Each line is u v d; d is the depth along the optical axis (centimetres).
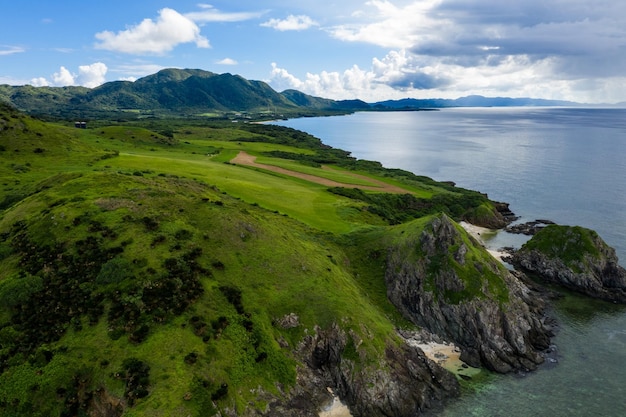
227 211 7606
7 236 6781
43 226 6688
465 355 6600
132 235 6494
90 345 4956
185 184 9219
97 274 5822
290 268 6838
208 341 5197
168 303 5494
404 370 5909
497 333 6688
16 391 4609
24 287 5600
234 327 5534
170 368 4744
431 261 7600
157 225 6806
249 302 5997
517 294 7681
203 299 5716
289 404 5162
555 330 7288
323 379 5759
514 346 6619
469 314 6869
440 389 5862
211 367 4928
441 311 7131
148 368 4722
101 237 6412
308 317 6134
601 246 9162
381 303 7538
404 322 7262
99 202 7194
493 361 6400
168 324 5231
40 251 6247
